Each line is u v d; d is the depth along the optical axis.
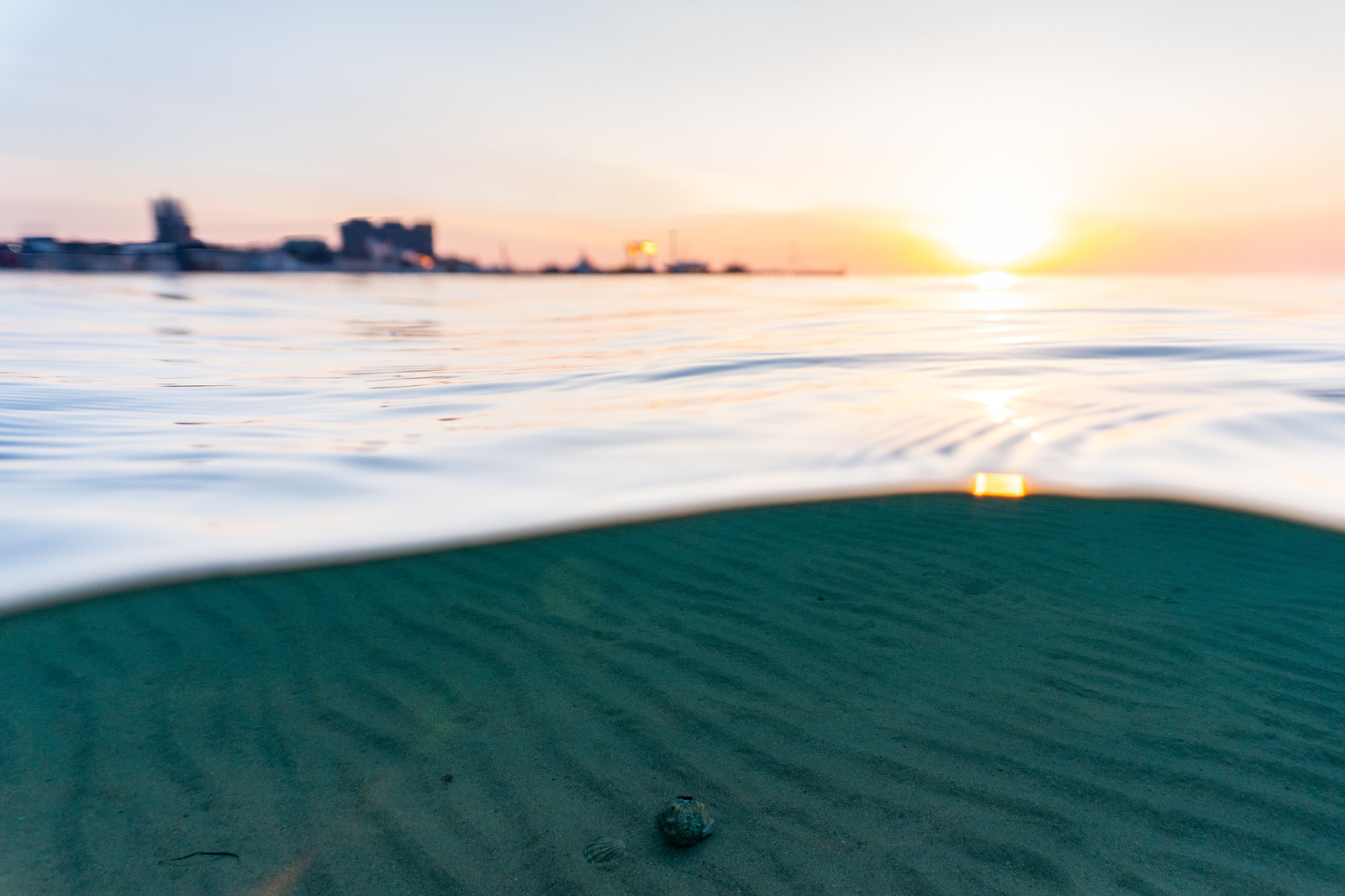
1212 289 47.69
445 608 3.11
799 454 5.79
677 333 16.72
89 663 2.67
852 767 2.03
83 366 10.44
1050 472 5.15
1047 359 10.96
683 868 1.70
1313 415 6.72
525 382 9.52
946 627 2.84
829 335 15.50
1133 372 9.63
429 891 1.64
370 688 2.47
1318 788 1.91
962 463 5.42
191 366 10.95
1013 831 1.79
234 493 4.93
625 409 7.63
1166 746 2.09
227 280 56.81
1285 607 2.97
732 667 2.57
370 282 64.12
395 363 11.49
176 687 2.50
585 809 1.89
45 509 4.53
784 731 2.20
